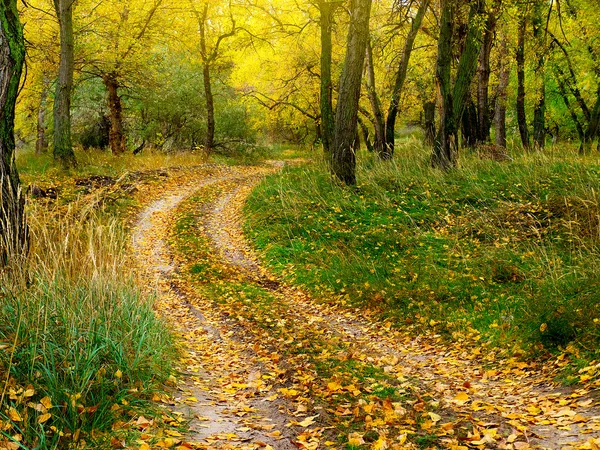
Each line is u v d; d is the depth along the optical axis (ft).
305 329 25.11
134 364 15.71
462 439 13.06
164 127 117.19
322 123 67.77
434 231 37.19
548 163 46.26
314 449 12.76
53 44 70.69
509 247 32.22
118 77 82.53
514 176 44.16
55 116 60.29
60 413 12.48
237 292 32.17
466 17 49.52
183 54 100.48
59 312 15.72
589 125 65.41
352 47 46.91
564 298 21.81
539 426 13.61
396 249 35.29
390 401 15.72
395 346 23.66
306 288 32.99
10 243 17.04
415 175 48.01
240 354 22.16
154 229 47.29
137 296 20.08
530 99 75.61
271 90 103.50
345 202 43.98
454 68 71.46
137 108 105.19
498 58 73.26
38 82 79.05
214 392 17.66
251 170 94.27
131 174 64.44
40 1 72.13
